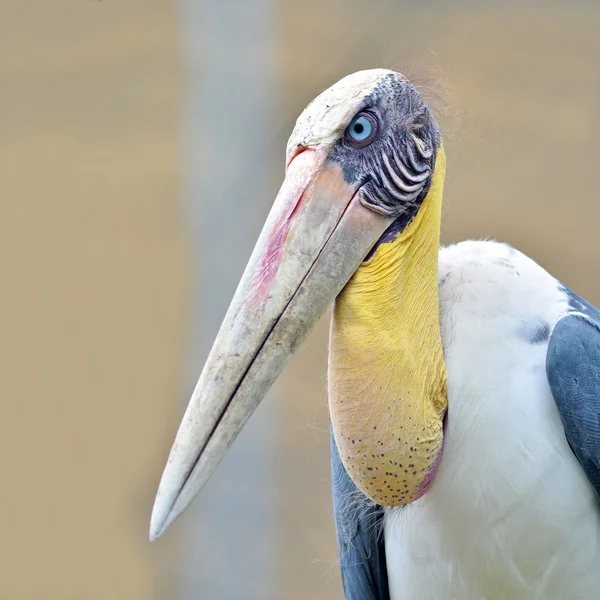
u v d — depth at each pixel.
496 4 17.78
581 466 6.11
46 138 18.45
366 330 5.71
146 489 14.91
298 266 5.65
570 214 17.19
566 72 18.05
